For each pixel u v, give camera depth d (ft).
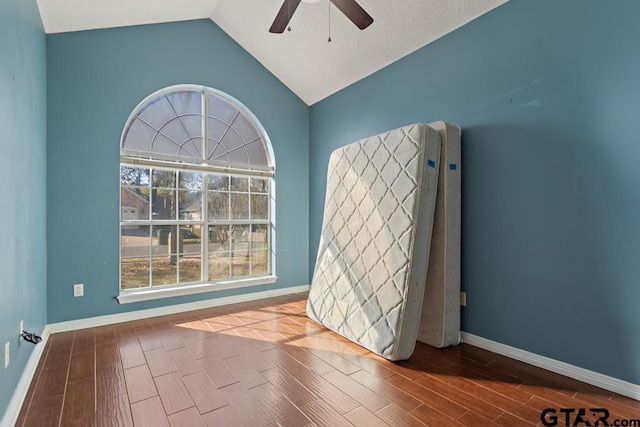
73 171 9.92
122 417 5.62
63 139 9.77
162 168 11.74
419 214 8.00
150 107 11.59
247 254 13.75
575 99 6.82
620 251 6.24
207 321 10.66
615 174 6.30
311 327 10.06
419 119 10.12
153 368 7.39
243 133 13.67
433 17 9.07
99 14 9.61
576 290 6.83
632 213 6.10
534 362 7.49
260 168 13.99
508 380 6.84
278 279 14.17
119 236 10.69
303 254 14.96
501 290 8.11
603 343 6.46
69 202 9.85
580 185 6.75
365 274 8.93
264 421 5.52
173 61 11.74
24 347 6.62
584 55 6.69
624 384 6.19
